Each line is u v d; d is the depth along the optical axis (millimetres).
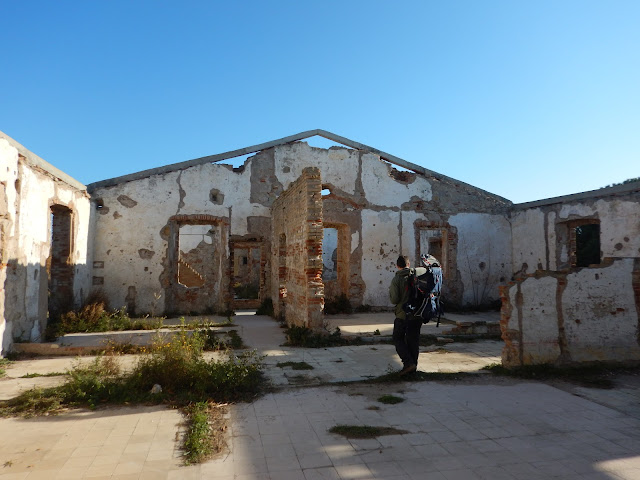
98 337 9250
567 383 5582
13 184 7711
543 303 6238
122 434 3961
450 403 4820
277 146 14609
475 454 3506
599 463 3340
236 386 5285
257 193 14320
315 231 8977
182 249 20469
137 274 13102
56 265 10961
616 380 5660
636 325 6211
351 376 6098
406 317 5996
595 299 6250
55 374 6180
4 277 7328
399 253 15195
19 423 4246
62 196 10297
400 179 15758
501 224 16156
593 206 12906
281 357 7355
